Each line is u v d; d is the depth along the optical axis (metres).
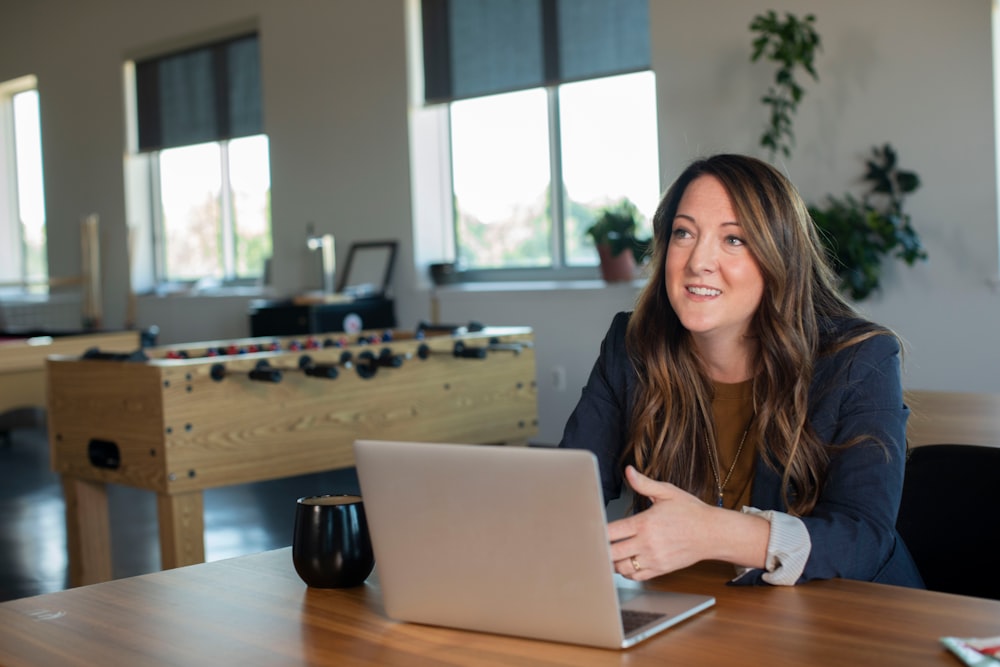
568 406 5.48
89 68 8.09
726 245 1.42
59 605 1.21
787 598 1.13
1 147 9.07
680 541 1.17
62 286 8.45
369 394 3.48
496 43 5.77
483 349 3.70
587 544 0.98
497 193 6.02
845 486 1.32
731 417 1.51
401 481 1.08
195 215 7.69
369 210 6.32
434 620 1.09
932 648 0.95
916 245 4.17
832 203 4.44
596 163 5.58
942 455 1.49
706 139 4.88
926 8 4.22
